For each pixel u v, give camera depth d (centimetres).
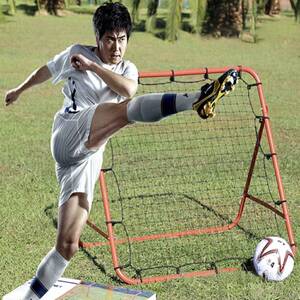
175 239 1081
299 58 3384
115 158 1564
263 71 2975
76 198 740
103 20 706
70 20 4297
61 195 749
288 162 1553
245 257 1006
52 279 744
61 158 734
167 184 1377
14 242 1050
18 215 1169
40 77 765
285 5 5125
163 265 981
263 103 1080
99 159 765
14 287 896
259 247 948
